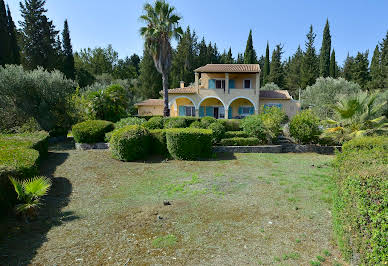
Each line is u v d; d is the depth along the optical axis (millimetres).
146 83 44812
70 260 3426
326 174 7910
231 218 4727
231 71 24266
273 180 7223
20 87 15102
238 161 10000
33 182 4738
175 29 20453
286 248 3695
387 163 4023
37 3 35906
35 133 10906
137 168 8758
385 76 35906
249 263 3342
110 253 3609
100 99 16719
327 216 4773
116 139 9656
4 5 30297
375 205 2588
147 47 20391
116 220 4699
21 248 3693
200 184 6883
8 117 15117
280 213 4930
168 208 5234
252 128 13016
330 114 22703
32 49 35062
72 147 13133
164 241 3912
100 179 7477
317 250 3629
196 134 10078
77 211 5152
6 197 4676
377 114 14023
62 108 16766
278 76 47219
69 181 7238
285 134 15328
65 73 38531
